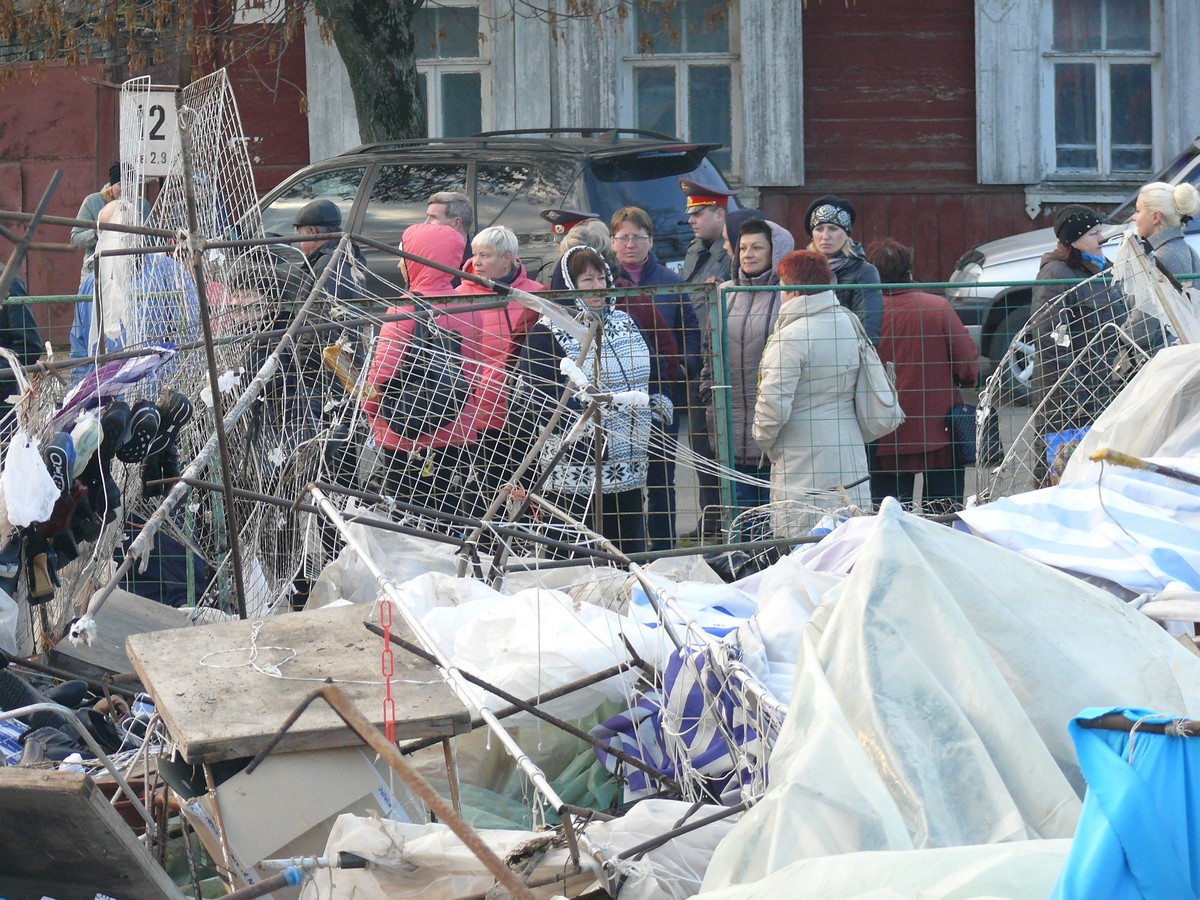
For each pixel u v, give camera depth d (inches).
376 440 568.1
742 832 272.5
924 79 1425.9
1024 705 302.4
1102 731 221.8
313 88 1382.9
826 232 735.1
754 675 368.5
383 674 348.2
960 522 494.3
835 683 294.2
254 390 510.3
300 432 565.0
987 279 1022.4
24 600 492.1
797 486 659.4
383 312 645.3
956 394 707.4
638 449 622.8
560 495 609.6
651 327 659.4
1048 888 238.5
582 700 392.5
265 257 573.6
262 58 1382.9
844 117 1429.6
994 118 1423.5
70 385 482.6
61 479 436.5
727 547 527.5
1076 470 561.6
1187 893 209.0
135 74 1334.9
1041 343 654.5
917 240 1443.2
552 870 295.9
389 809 340.5
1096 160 1441.9
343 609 400.2
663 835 313.1
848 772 273.1
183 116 452.8
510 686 389.1
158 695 339.3
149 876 276.1
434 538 505.7
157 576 627.2
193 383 538.0
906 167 1435.8
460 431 584.4
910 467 708.0
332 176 995.3
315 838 325.7
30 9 1249.4
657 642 406.0
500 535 511.2
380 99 1214.3
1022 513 491.2
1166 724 214.4
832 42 1418.6
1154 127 1440.7
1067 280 668.1
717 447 669.3
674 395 680.4
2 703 439.8
